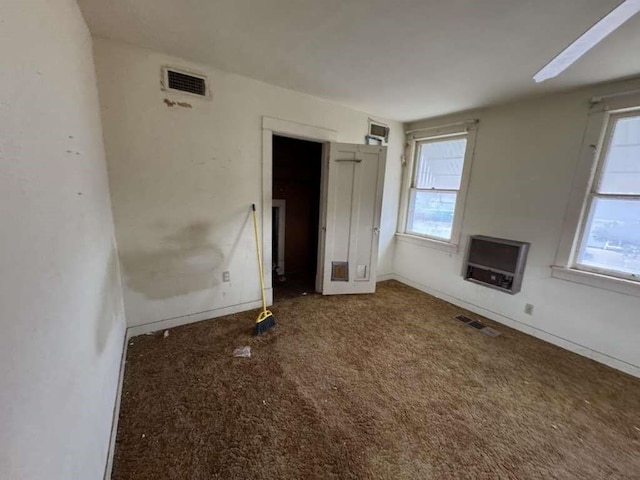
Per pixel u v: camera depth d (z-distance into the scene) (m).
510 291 2.72
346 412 1.64
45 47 0.84
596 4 1.30
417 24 1.57
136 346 2.20
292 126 2.82
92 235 1.33
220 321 2.66
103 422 1.24
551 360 2.25
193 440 1.42
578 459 1.41
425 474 1.30
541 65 1.95
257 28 1.70
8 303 0.51
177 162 2.30
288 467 1.30
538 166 2.55
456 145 3.33
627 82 2.04
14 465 0.49
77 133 1.20
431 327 2.74
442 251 3.46
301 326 2.64
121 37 1.87
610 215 2.20
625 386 1.97
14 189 0.57
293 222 4.20
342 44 1.84
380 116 3.49
